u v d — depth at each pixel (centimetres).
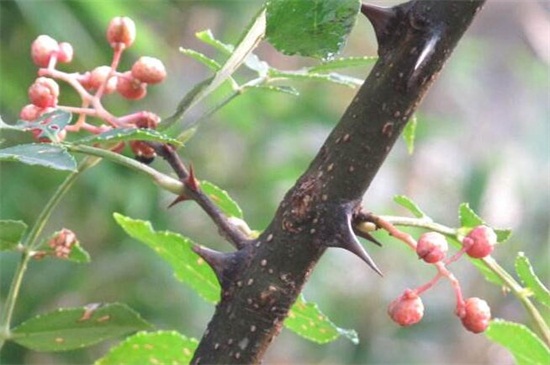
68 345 45
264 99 97
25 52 87
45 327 44
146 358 46
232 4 100
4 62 85
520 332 44
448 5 39
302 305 45
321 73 46
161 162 92
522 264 42
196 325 98
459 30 39
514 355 45
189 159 99
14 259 90
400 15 40
